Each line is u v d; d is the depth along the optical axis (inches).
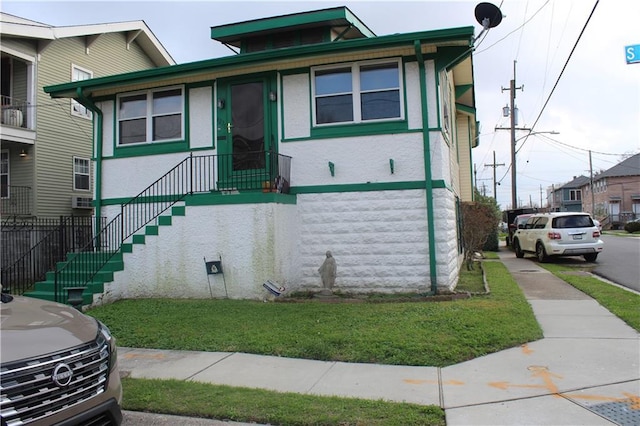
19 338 125.7
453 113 577.9
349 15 465.4
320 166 402.3
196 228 382.0
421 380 199.8
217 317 308.2
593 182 2541.8
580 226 637.9
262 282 363.6
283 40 493.7
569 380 192.9
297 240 403.5
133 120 465.7
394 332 257.9
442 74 410.0
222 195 375.6
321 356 235.1
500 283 430.9
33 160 661.3
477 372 207.2
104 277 376.2
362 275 389.7
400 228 384.2
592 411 162.7
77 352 130.6
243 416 166.2
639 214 2175.2
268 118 415.8
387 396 182.5
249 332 272.5
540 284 442.9
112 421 139.8
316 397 181.0
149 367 227.5
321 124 404.5
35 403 117.6
